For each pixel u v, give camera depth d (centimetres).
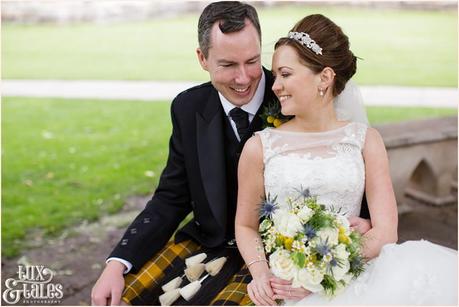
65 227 432
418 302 181
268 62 239
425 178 450
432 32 1242
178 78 946
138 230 226
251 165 212
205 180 227
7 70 1027
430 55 1058
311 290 184
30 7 1427
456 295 181
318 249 179
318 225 183
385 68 977
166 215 232
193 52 1145
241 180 215
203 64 228
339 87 212
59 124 718
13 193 496
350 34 1218
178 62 1063
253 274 203
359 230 203
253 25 211
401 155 408
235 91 218
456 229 399
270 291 194
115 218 446
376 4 1456
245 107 228
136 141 641
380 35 1210
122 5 1454
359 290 188
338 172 205
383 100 779
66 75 987
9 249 394
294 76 202
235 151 229
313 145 210
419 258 189
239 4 212
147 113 757
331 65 204
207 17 212
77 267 371
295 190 205
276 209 193
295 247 180
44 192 499
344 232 185
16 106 806
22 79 967
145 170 548
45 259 382
